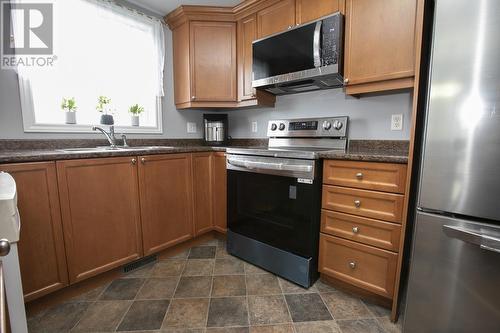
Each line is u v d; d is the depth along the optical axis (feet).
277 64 6.02
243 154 5.96
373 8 4.74
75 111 6.07
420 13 3.68
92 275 4.87
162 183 5.94
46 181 4.16
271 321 4.23
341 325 4.15
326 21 5.17
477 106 2.89
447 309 3.36
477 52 2.84
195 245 7.16
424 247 3.46
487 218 2.95
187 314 4.38
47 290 4.29
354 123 6.17
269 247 5.65
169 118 8.14
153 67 7.60
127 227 5.35
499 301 2.98
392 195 4.13
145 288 5.12
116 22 6.79
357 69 5.00
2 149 5.04
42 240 4.19
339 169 4.70
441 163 3.21
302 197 4.97
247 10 6.74
